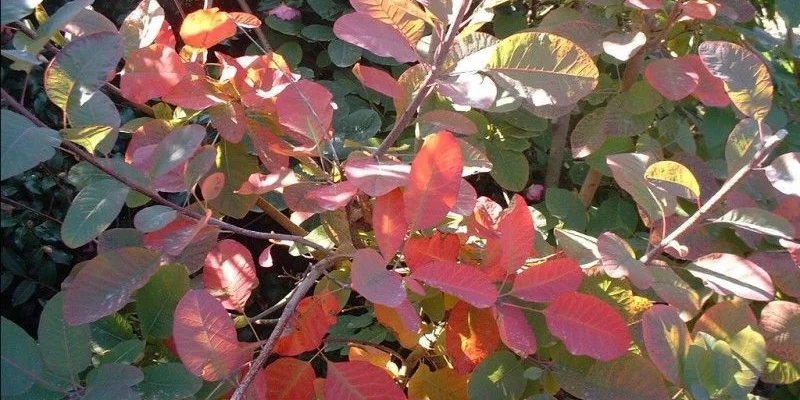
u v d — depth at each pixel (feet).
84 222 1.56
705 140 2.61
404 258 1.77
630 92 2.47
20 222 3.08
